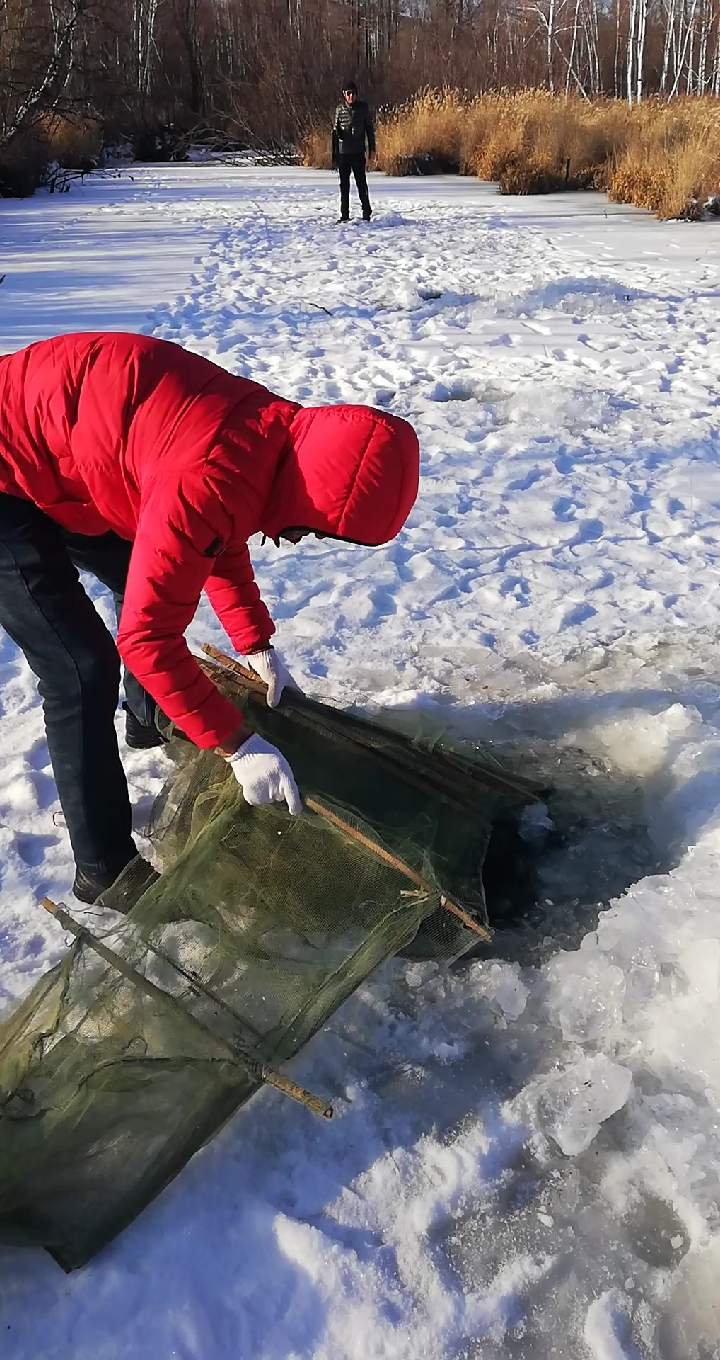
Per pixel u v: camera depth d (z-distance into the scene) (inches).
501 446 231.1
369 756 109.4
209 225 623.5
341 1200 75.5
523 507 199.5
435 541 186.5
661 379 277.7
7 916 101.5
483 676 142.5
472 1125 80.7
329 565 177.6
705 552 179.2
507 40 1660.9
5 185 828.6
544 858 109.0
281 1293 70.1
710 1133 76.6
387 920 85.7
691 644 149.2
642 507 198.1
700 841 104.3
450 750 116.7
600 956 91.4
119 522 87.8
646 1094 81.5
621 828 113.1
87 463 82.3
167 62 1439.5
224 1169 77.7
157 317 353.7
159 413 78.3
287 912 92.5
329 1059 86.3
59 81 1008.2
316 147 1112.8
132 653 77.8
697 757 116.6
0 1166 72.6
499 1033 88.7
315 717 110.0
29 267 461.7
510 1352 67.5
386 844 91.0
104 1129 76.8
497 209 671.1
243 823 93.2
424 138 959.6
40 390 83.6
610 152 782.5
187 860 89.0
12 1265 71.8
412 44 1541.6
